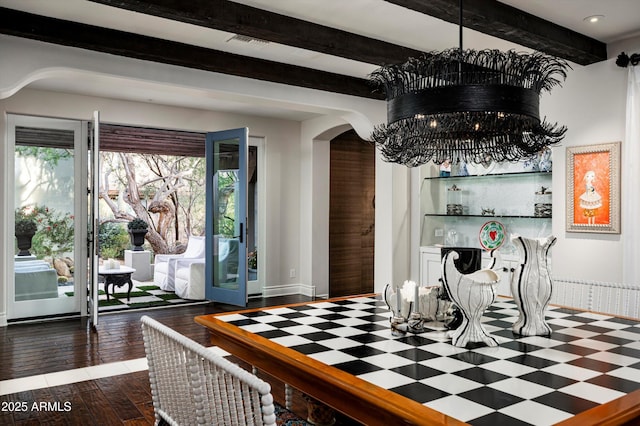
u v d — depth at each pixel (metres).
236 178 6.30
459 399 1.53
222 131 6.36
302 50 4.16
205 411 1.60
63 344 4.50
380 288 5.77
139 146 7.85
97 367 3.87
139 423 2.88
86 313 5.70
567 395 1.57
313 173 6.98
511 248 4.90
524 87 2.14
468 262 2.31
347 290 7.37
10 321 5.28
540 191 4.69
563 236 4.25
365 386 1.64
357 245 7.50
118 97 5.64
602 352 2.04
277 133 7.00
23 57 3.51
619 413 1.42
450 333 2.33
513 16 3.21
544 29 3.43
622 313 3.04
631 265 3.72
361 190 7.53
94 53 3.78
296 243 7.21
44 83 5.03
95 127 4.98
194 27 3.63
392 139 2.41
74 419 2.93
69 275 5.62
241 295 6.15
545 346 2.13
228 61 4.23
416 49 4.15
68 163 5.59
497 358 1.96
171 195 11.03
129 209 10.62
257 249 6.95
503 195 5.07
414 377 1.74
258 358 2.25
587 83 4.07
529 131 2.26
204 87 4.33
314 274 7.01
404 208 5.78
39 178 5.42
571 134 4.18
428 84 2.18
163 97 5.64
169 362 1.81
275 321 2.62
